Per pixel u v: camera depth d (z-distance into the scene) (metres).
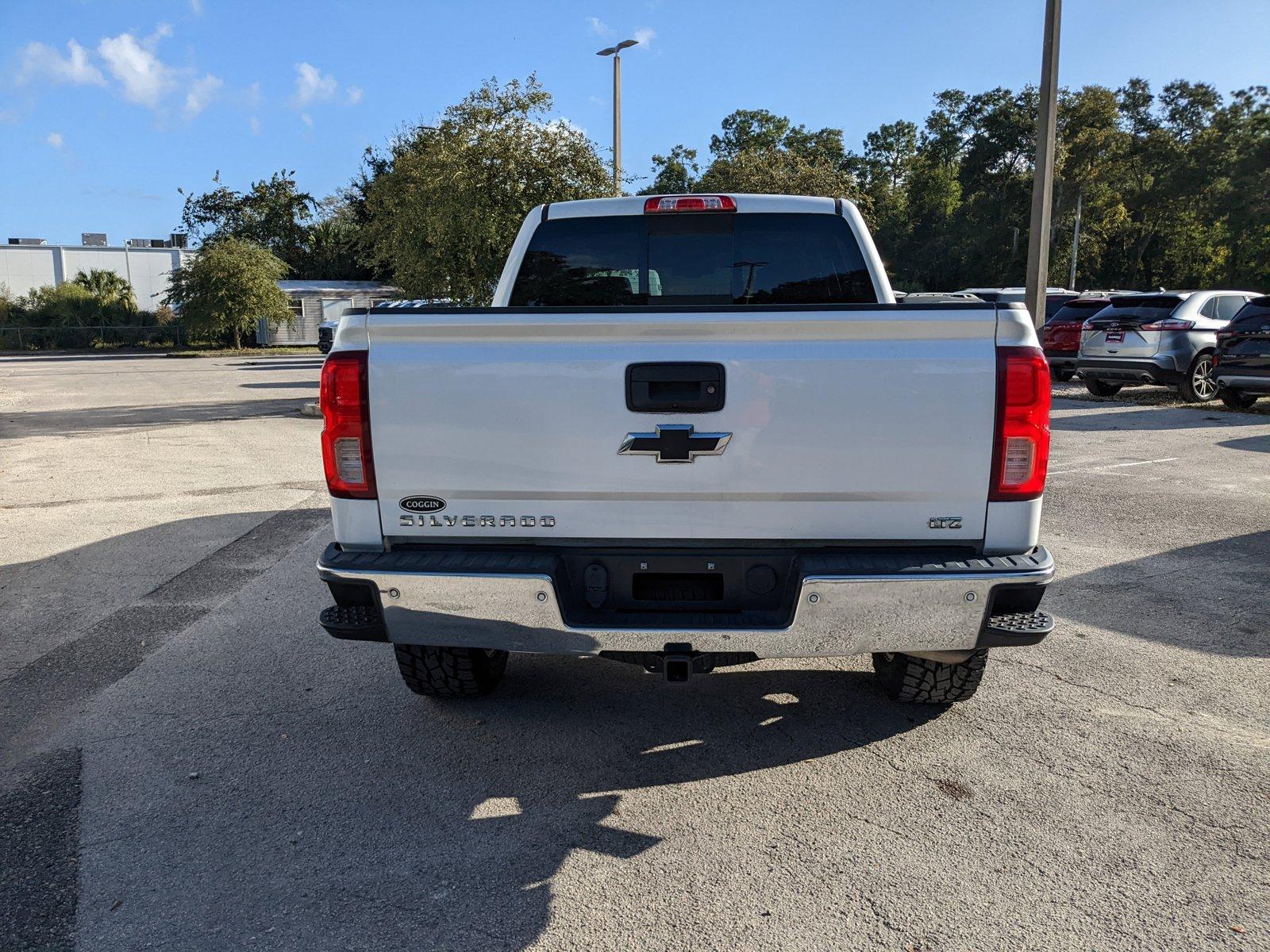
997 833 3.05
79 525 7.49
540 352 3.03
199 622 5.21
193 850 2.99
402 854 2.97
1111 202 70.19
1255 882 2.77
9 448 11.84
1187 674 4.37
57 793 3.35
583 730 3.86
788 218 4.57
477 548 3.19
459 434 3.08
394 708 4.08
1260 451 10.63
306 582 5.94
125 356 42.88
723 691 4.26
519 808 3.24
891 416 2.97
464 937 2.56
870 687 4.30
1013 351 2.96
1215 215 70.38
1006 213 71.56
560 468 3.06
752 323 2.96
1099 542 6.71
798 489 3.03
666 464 3.03
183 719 3.98
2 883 2.81
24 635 5.03
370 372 3.08
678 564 3.11
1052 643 4.80
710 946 2.51
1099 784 3.37
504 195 16.19
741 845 3.00
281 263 45.50
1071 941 2.51
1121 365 15.20
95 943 2.53
